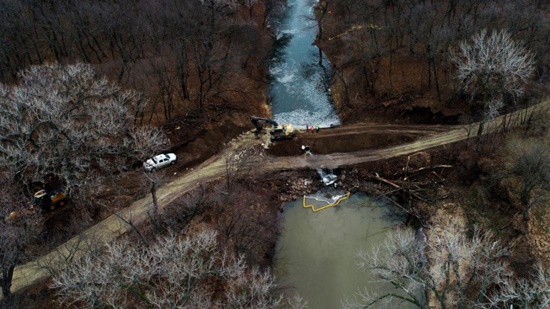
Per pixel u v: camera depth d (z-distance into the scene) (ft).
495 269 148.87
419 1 307.58
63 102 213.46
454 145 245.86
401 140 258.16
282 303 183.11
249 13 372.38
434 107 266.57
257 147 260.83
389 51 299.58
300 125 287.28
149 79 271.49
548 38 262.88
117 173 234.38
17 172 195.21
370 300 176.96
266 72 342.64
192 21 293.23
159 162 238.07
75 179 214.48
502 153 230.07
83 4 291.58
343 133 267.80
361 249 214.69
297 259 212.64
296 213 234.99
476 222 213.66
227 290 179.93
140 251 180.96
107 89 241.35
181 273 154.40
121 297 162.40
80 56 299.58
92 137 224.94
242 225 206.59
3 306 161.79
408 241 166.81
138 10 304.30
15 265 168.25
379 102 281.33
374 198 239.50
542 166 209.26
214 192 223.92
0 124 197.16
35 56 295.28
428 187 237.45
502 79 232.53
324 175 248.52
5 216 178.40
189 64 301.22
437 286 187.01
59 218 208.85
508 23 265.13
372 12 325.42
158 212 208.64
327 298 195.42
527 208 198.80
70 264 156.56
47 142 206.69
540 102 247.91
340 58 325.21
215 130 267.39
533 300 146.30
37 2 294.87
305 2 434.30
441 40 266.36
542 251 185.98
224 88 295.89
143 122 258.16
